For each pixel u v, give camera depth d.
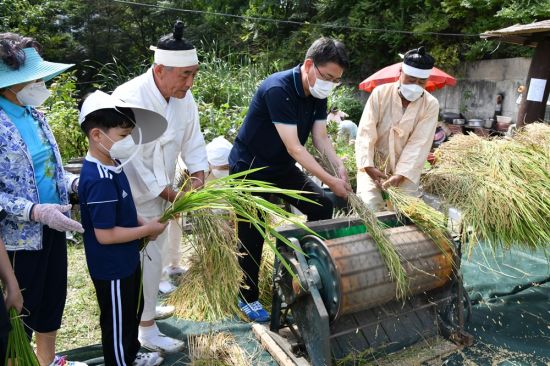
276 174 3.10
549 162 3.19
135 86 2.57
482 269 3.94
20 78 1.94
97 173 2.10
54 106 6.32
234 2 18.22
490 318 3.22
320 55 2.65
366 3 14.02
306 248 2.57
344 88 12.97
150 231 2.26
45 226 2.20
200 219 2.50
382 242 2.54
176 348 2.85
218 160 3.85
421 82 3.35
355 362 2.65
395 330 2.86
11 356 1.96
